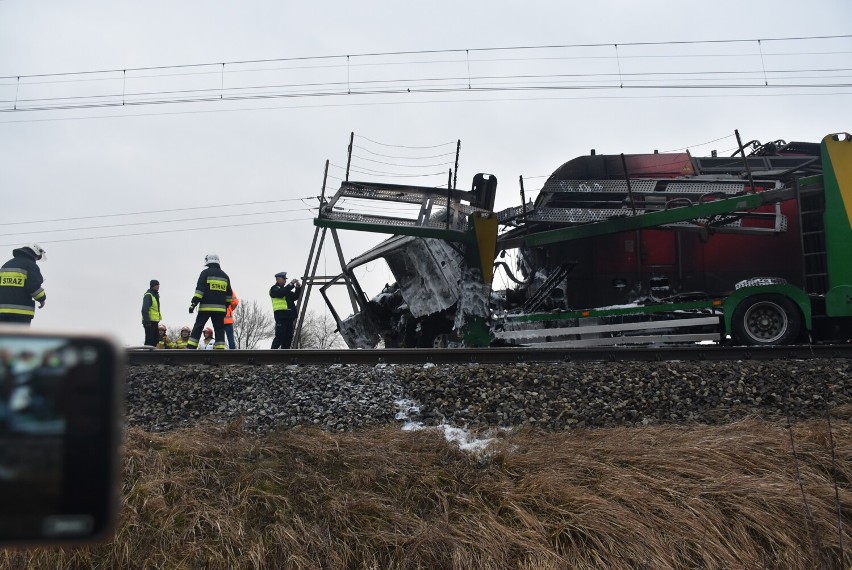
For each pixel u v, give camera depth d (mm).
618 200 12188
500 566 4762
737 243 12141
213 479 5477
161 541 4902
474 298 11242
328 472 5656
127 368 8258
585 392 7445
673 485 5555
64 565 4746
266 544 4906
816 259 10406
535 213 12219
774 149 13078
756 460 5973
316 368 8102
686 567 5016
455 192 11727
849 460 6070
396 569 4777
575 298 12219
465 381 7621
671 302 11070
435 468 5668
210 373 7887
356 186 11297
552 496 5328
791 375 7613
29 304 9961
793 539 5285
